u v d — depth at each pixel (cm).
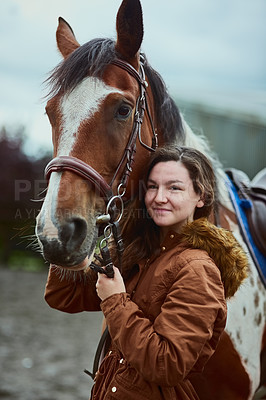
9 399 332
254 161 873
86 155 140
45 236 129
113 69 150
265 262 191
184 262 134
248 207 197
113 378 137
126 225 161
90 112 142
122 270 153
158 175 145
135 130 153
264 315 187
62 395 348
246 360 175
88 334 547
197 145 187
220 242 137
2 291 780
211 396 169
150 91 173
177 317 125
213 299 127
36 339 505
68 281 162
